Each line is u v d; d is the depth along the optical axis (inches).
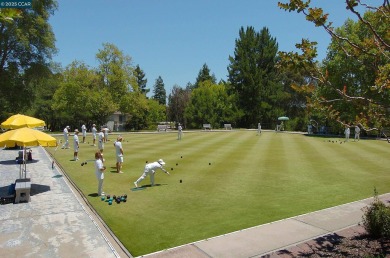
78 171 700.7
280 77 3002.0
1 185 582.9
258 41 2906.0
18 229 362.6
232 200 470.3
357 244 304.7
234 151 1037.2
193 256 287.9
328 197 482.3
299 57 232.7
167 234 345.1
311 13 212.2
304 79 2856.8
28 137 499.8
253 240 321.7
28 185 476.4
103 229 365.1
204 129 2556.6
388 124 242.1
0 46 1444.4
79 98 2293.3
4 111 1902.1
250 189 534.0
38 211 427.5
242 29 2933.1
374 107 247.3
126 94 2502.5
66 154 984.9
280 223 369.1
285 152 1018.1
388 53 253.3
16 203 462.6
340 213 401.4
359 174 657.0
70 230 359.9
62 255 297.9
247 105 2918.3
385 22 241.0
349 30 1568.7
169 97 3346.5
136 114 2640.3
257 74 2822.3
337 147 1175.0
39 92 2405.3
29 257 293.6
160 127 2325.3
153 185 564.4
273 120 2903.5
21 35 1402.6
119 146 672.4
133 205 449.7
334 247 300.2
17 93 1583.4
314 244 309.1
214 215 404.5
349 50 264.4
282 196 491.2
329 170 701.3
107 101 2322.8
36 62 1571.1
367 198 469.1
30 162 842.8
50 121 2677.2
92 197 490.9
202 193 509.4
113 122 2928.2
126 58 2486.5
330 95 1412.4
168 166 748.6
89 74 2352.4
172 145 1227.2
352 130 1854.1
